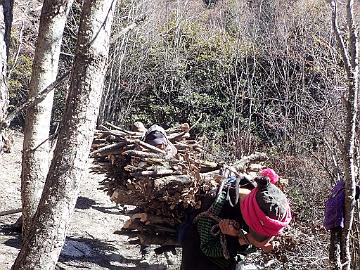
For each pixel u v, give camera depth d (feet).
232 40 43.16
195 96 41.19
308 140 25.94
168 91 43.04
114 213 22.30
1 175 25.25
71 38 36.55
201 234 8.90
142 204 11.53
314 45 30.96
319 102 28.84
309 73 30.94
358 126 10.61
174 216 11.30
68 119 6.57
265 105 36.94
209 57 42.11
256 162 13.70
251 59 39.91
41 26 12.05
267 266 15.28
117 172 13.23
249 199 8.32
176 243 11.69
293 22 35.78
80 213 21.53
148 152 12.49
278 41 36.55
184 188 10.38
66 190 6.55
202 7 50.93
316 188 19.39
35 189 12.67
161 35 44.34
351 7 6.39
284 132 29.43
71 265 15.55
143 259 17.04
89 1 6.53
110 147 13.50
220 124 40.40
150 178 10.89
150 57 43.73
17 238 16.65
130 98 43.68
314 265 15.35
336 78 22.82
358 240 10.37
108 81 42.14
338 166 14.61
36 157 12.57
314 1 34.78
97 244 18.10
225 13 46.88
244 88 39.42
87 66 6.54
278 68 35.81
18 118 39.73
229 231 8.49
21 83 39.50
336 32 6.52
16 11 27.81
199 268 9.11
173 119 42.70
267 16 40.19
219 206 8.84
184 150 14.66
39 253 6.56
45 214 6.57
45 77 12.14
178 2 47.21
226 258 8.68
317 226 15.65
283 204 8.19
